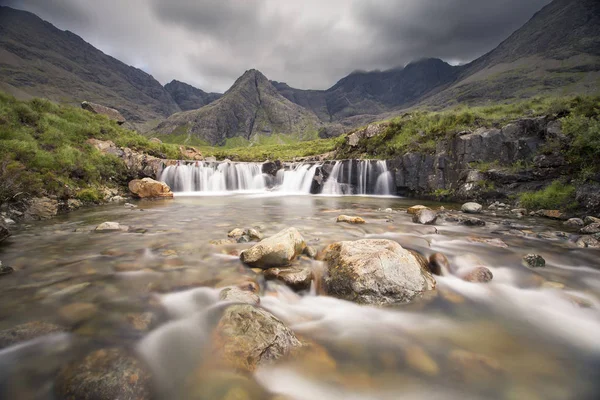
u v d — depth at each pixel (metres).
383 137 31.97
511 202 16.47
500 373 3.69
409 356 3.99
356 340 4.33
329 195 26.95
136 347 3.85
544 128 16.91
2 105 20.25
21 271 6.49
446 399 3.27
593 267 7.14
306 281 6.02
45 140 19.91
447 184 21.47
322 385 3.44
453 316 5.07
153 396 3.12
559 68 187.88
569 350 4.20
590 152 13.74
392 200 22.20
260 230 10.77
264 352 3.73
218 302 5.09
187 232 10.52
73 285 5.75
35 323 4.33
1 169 12.97
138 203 19.88
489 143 19.30
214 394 3.21
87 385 3.10
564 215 12.83
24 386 3.17
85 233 10.27
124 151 26.34
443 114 28.66
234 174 32.22
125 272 6.46
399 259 5.90
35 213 13.44
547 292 5.92
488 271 6.52
